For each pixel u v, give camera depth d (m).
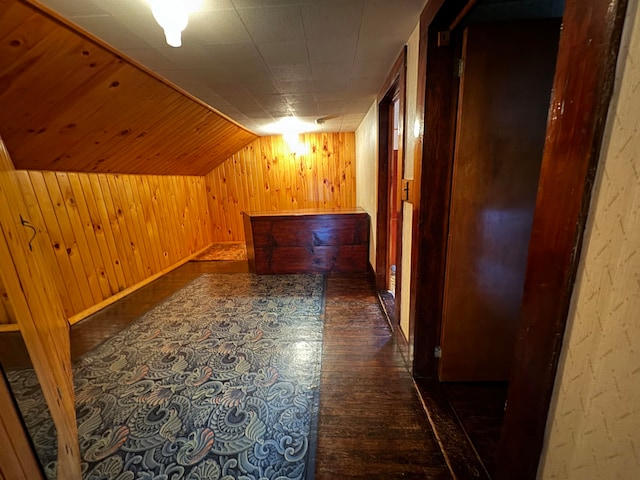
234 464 1.22
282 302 2.81
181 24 1.21
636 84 0.39
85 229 2.71
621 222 0.42
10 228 0.72
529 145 1.35
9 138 1.77
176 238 4.28
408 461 1.21
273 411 1.49
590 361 0.49
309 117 3.63
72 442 0.91
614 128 0.42
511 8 1.25
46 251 2.30
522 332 0.64
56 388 0.83
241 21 1.38
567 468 0.55
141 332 2.30
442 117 1.37
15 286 0.65
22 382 0.59
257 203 5.27
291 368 1.82
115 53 1.62
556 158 0.53
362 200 4.20
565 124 0.50
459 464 1.19
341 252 3.57
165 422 1.43
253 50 1.69
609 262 0.44
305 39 1.58
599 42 0.43
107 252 2.96
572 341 0.53
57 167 2.37
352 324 2.37
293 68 1.99
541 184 0.57
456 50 1.30
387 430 1.36
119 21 1.32
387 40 1.65
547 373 0.58
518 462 0.69
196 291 3.16
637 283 0.40
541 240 0.57
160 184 3.94
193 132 3.30
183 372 1.80
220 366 1.85
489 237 1.46
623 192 0.41
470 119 1.33
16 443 0.54
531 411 0.63
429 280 1.57
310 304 2.75
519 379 0.66
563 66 0.50
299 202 5.23
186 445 1.31
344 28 1.48
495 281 1.51
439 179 1.44
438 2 1.16
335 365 1.84
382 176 2.87
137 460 1.24
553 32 1.25
